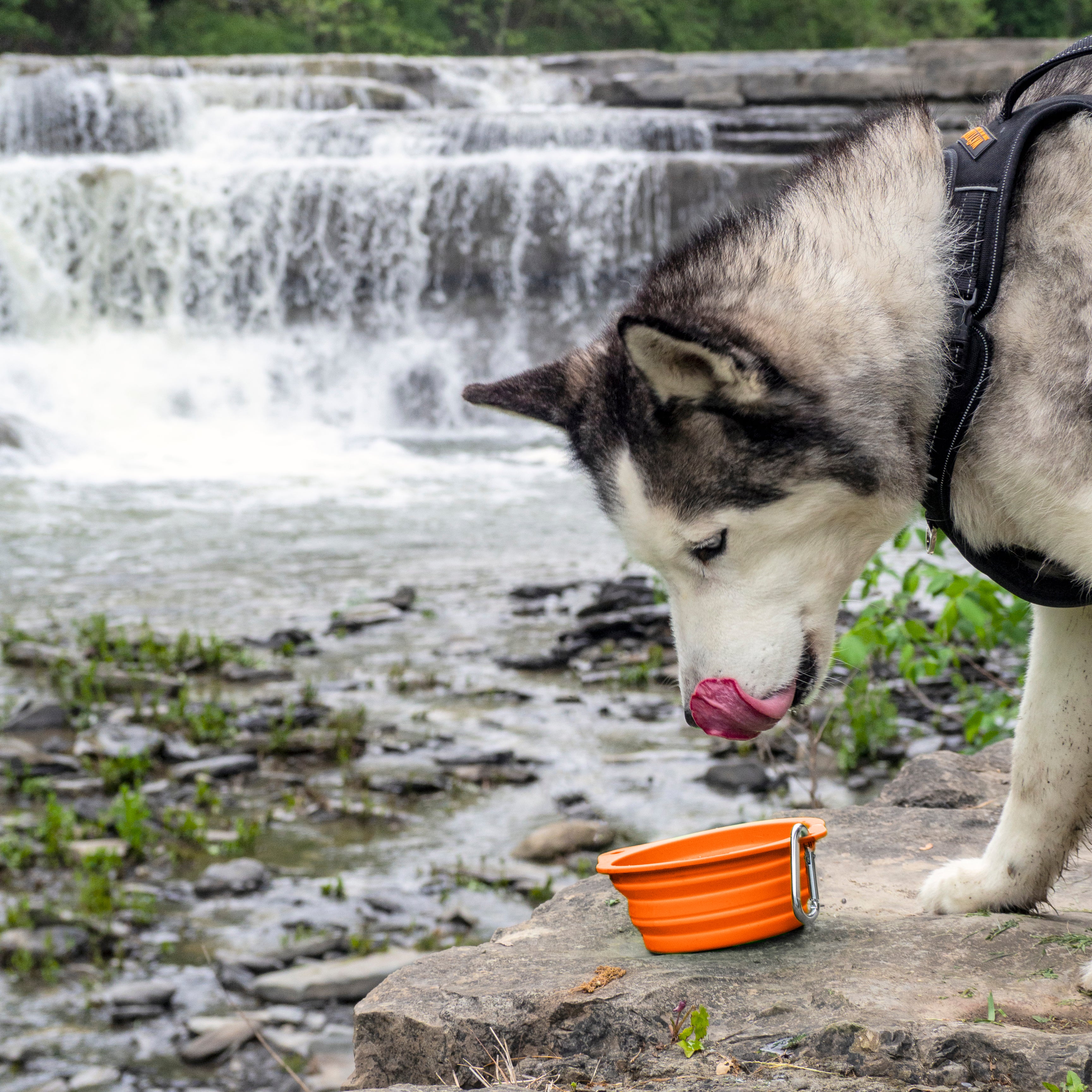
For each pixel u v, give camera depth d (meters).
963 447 1.44
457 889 2.20
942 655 2.34
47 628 3.63
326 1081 1.83
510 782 2.61
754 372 1.41
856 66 10.70
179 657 3.37
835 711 2.87
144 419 7.27
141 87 9.40
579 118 9.34
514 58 11.55
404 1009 1.42
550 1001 1.39
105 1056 1.88
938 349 1.43
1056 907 1.53
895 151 1.49
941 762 1.81
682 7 16.44
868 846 1.66
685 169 8.59
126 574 4.27
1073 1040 1.28
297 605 3.90
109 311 8.11
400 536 4.84
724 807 2.44
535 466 6.32
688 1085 1.30
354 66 10.64
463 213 8.48
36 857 2.28
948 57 10.30
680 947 1.45
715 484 1.46
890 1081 1.29
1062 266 1.40
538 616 3.80
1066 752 1.46
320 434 7.42
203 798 2.52
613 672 3.29
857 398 1.44
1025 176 1.43
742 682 1.48
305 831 2.41
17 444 6.21
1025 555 1.47
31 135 9.20
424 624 3.74
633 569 4.27
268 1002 1.97
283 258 8.32
